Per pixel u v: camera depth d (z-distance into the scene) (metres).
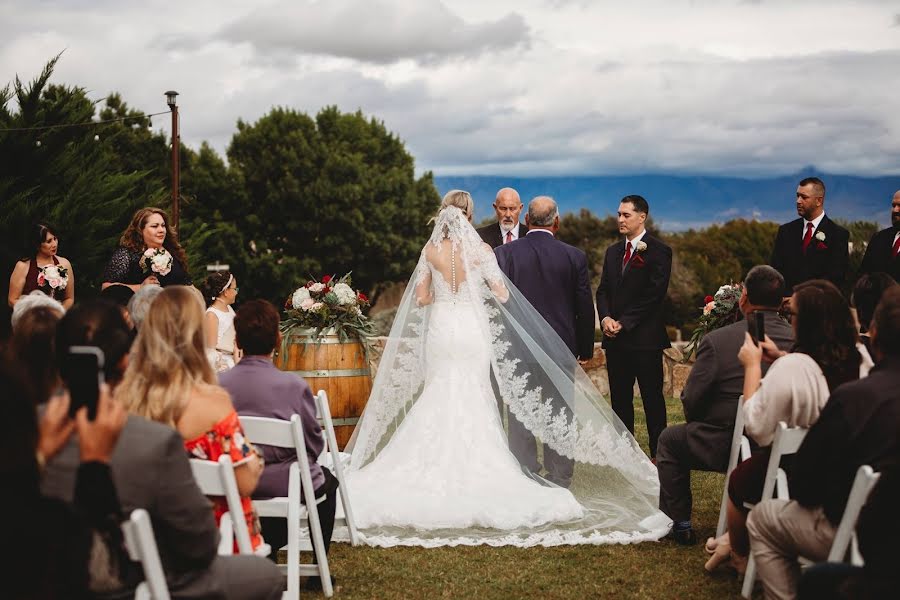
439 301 5.53
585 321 6.10
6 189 12.06
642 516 5.08
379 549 4.70
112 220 12.78
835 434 2.91
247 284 35.50
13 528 1.87
